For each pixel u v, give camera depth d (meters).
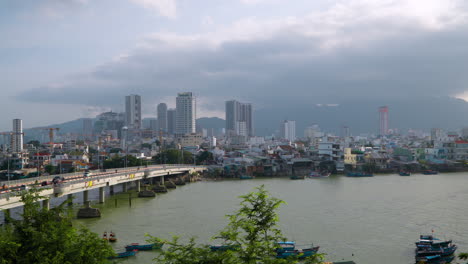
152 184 155.50
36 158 197.25
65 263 33.09
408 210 98.62
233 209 101.12
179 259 31.11
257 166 193.38
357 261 61.25
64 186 90.00
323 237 74.12
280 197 120.19
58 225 37.94
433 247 65.44
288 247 62.47
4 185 87.38
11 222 36.84
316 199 116.00
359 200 113.94
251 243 32.78
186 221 87.62
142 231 79.25
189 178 172.25
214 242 69.38
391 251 66.06
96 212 92.75
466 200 113.12
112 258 62.00
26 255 33.28
